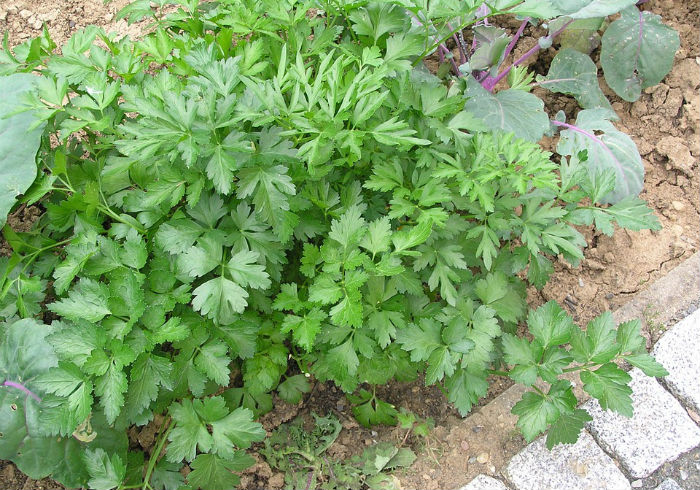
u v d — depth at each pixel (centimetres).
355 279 65
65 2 104
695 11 106
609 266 90
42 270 75
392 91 72
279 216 63
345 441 80
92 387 60
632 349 68
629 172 90
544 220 75
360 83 65
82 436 67
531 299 89
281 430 79
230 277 67
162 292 64
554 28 95
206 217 67
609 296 89
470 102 88
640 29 97
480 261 78
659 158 98
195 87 66
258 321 69
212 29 80
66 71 71
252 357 71
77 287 71
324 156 67
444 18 77
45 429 58
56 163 67
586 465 76
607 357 67
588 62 98
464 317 72
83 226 69
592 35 103
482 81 99
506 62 105
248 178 63
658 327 85
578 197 74
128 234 67
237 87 70
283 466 77
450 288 72
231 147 61
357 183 71
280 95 65
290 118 64
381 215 76
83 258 64
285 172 63
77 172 72
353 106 66
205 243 65
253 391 72
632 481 76
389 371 73
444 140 72
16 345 68
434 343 68
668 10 107
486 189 69
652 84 99
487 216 74
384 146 73
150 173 70
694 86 101
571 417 69
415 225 72
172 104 60
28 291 72
